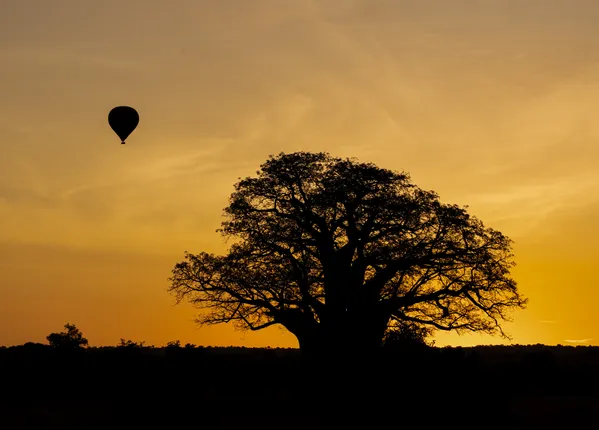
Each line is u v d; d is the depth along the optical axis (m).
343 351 28.84
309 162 40.38
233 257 39.81
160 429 29.33
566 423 29.39
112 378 39.69
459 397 26.23
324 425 28.58
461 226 39.62
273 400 35.88
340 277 38.66
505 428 26.88
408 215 39.12
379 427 26.25
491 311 40.50
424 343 27.84
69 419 31.11
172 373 31.45
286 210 40.50
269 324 41.09
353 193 39.16
